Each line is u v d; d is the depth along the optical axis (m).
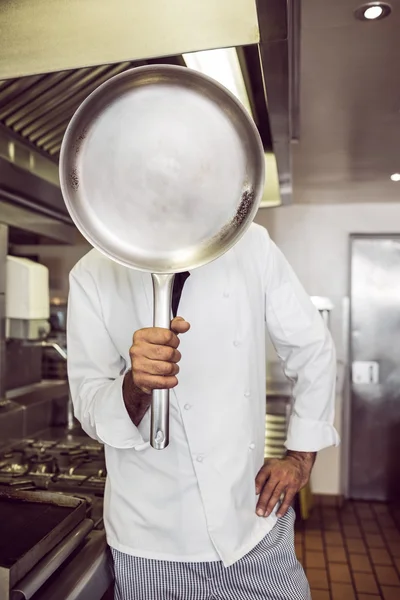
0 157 1.67
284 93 1.19
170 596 1.05
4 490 1.23
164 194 0.89
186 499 1.05
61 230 2.46
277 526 1.14
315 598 2.58
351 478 4.11
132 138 0.88
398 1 1.39
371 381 4.05
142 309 1.09
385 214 4.01
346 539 3.27
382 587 2.68
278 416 3.38
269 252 1.17
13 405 2.12
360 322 4.06
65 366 2.95
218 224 0.89
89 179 0.88
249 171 0.88
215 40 0.96
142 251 0.88
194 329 1.07
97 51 1.00
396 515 3.70
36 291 2.14
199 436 1.05
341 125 2.30
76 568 1.03
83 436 2.18
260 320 1.14
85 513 1.18
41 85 1.42
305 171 3.08
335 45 1.62
